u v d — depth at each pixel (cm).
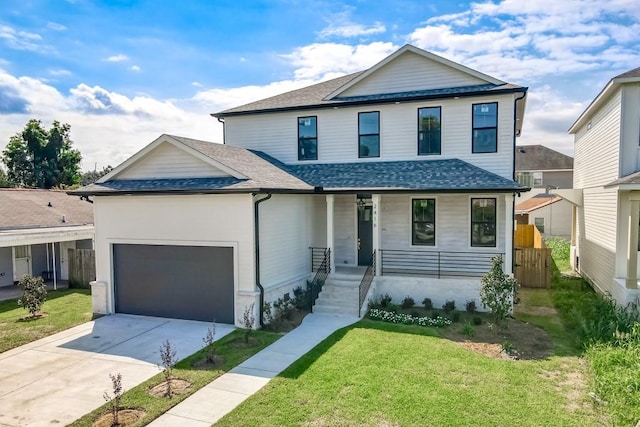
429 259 1611
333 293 1437
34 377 898
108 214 1405
